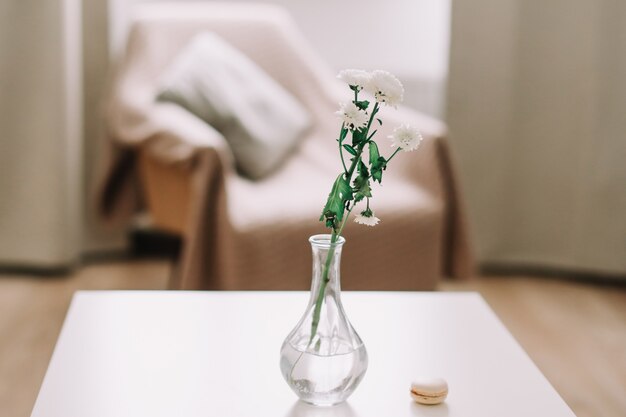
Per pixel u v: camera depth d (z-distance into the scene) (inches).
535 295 112.4
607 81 113.8
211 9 105.4
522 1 114.3
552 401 46.9
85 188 120.0
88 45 115.3
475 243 120.3
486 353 53.5
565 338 97.1
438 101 127.0
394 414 45.3
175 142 86.5
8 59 107.8
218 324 57.1
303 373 45.6
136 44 100.7
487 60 115.1
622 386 84.3
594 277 119.6
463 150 117.4
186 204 89.7
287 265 83.4
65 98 108.7
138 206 122.0
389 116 92.7
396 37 126.0
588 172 116.8
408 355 52.9
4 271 113.9
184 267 84.2
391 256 86.0
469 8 113.8
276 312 59.5
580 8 113.1
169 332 55.4
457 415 45.2
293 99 102.0
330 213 45.2
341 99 98.8
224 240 82.7
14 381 81.3
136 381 48.3
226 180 83.4
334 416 45.0
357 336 46.9
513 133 118.3
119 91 97.8
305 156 98.5
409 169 90.5
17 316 98.4
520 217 120.8
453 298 63.7
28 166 110.3
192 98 95.5
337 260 46.1
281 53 103.4
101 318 57.5
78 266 116.9
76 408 44.9
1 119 109.3
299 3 124.7
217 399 46.4
